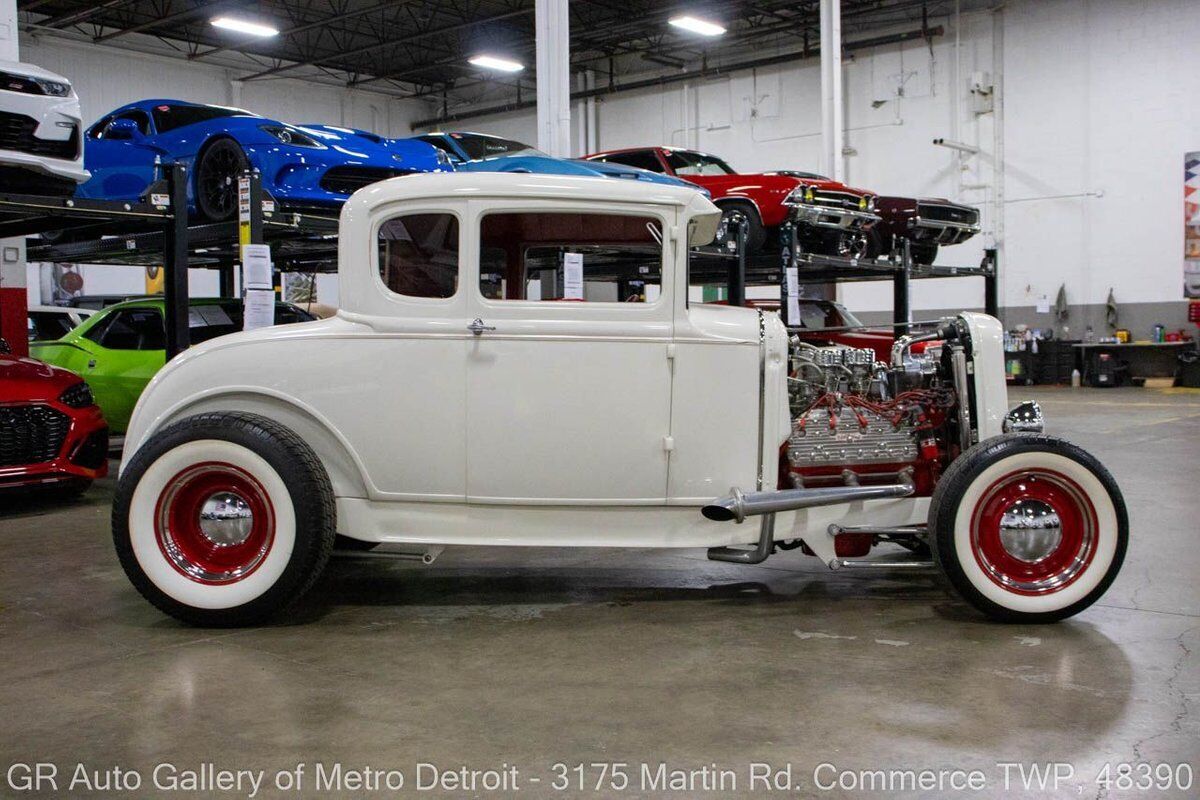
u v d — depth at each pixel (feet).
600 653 11.10
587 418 12.14
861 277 37.88
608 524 12.53
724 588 14.16
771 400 12.46
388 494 12.43
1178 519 18.53
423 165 25.86
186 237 22.16
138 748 8.59
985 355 12.90
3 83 19.13
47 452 19.85
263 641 11.67
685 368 12.23
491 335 12.09
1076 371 59.93
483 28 74.13
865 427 13.03
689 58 76.95
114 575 15.15
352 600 13.58
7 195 19.26
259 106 80.84
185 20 66.95
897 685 9.93
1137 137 58.18
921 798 7.53
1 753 8.52
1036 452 11.73
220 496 12.10
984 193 63.82
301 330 12.44
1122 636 11.52
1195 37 55.88
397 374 12.21
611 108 81.05
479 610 13.03
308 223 23.82
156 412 12.55
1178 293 57.41
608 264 15.47
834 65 50.42
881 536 13.39
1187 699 9.45
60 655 11.19
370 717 9.23
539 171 26.86
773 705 9.43
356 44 78.43
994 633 11.71
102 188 26.84
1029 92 61.67
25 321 31.65
